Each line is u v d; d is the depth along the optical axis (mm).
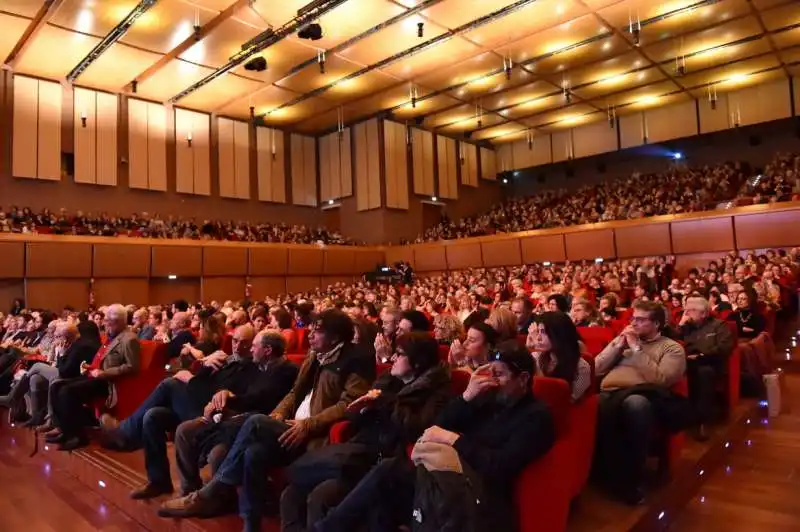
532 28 12562
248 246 16891
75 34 12227
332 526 2283
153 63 13875
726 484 3438
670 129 19125
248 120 19109
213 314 5863
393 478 2314
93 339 5059
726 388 4363
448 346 3812
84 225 14375
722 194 16609
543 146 22266
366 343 3566
